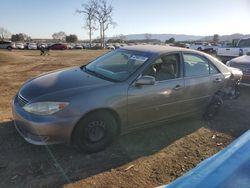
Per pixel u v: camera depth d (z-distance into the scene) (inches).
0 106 250.8
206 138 197.9
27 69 583.5
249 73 325.1
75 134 156.4
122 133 176.1
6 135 182.4
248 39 631.8
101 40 2970.0
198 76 210.4
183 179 65.4
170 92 190.5
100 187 134.8
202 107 220.7
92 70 196.9
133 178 143.6
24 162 152.8
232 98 258.8
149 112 182.9
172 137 195.6
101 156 163.3
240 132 212.5
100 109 159.9
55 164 152.3
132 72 176.7
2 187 132.2
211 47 1327.5
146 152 171.9
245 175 59.0
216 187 57.1
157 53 190.1
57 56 1148.5
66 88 161.0
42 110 149.6
